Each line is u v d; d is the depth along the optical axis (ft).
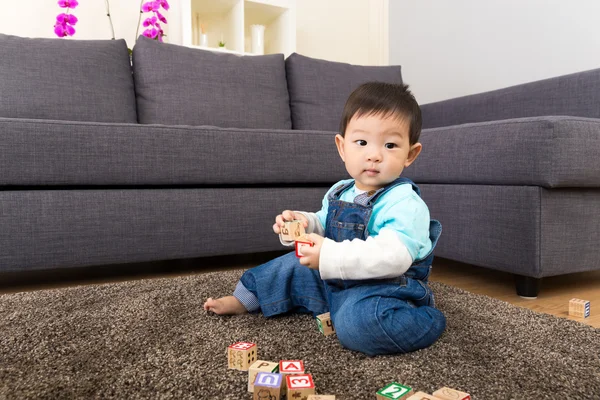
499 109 7.16
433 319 2.79
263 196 5.66
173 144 5.17
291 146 5.79
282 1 10.11
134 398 2.10
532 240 4.12
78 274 5.58
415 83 10.93
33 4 8.54
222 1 9.74
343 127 3.14
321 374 2.35
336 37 11.98
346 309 2.74
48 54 6.39
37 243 4.61
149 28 8.86
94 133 4.83
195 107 7.15
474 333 2.98
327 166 6.00
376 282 2.87
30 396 2.12
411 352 2.68
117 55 6.97
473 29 9.30
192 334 2.96
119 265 6.15
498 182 4.46
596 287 4.76
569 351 2.68
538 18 8.02
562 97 6.24
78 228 4.77
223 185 5.63
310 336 2.94
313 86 8.21
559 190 4.20
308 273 3.38
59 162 4.69
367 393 2.14
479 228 4.65
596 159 4.13
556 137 3.94
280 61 8.08
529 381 2.28
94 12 9.09
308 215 3.47
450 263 6.13
